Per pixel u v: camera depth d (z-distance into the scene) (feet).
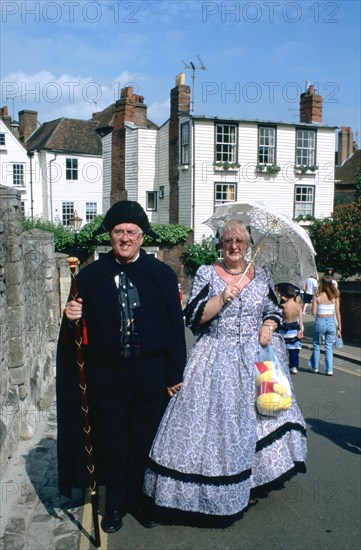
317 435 19.79
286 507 13.37
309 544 11.74
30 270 22.22
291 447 12.55
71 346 11.51
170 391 11.97
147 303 11.49
